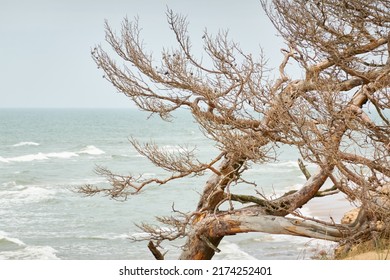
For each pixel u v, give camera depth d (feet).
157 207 199.11
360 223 73.51
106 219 179.83
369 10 69.10
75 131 632.38
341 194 197.16
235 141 72.02
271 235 147.02
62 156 379.14
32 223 174.81
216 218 80.69
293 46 76.13
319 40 71.61
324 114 66.28
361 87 73.82
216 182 85.05
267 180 258.57
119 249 144.56
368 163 68.54
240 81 73.82
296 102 68.23
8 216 184.75
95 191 86.94
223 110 73.72
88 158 368.27
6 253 140.87
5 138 513.86
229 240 144.56
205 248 83.66
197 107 76.02
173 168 79.15
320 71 74.02
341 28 70.79
